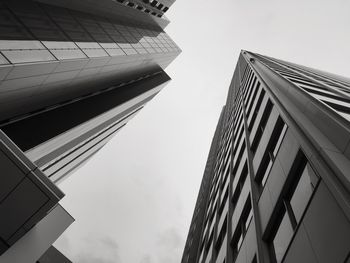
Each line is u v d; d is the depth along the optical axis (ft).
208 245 95.30
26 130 75.31
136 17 139.44
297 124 43.09
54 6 83.76
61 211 43.98
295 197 37.76
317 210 29.45
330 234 25.94
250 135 80.64
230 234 65.72
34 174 35.17
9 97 63.26
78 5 92.84
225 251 64.64
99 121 109.09
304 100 48.42
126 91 129.08
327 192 28.73
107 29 104.27
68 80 78.33
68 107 93.40
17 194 34.78
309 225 30.01
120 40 105.19
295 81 72.33
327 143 33.71
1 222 34.63
